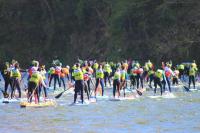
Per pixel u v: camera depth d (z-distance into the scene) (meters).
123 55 173.75
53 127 52.34
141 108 69.00
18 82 79.69
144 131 49.56
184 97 85.69
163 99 82.19
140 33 173.12
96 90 86.88
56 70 99.38
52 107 70.31
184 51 159.88
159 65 163.50
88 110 66.81
